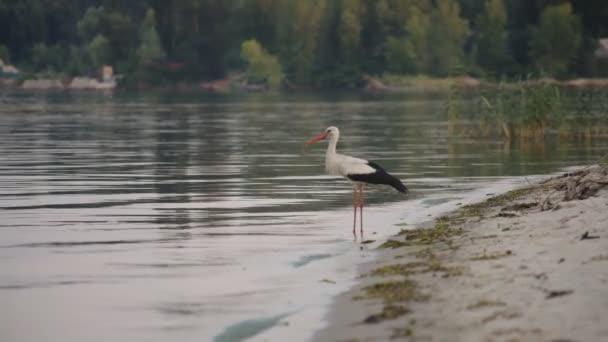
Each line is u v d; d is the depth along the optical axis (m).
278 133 54.38
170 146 45.16
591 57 136.25
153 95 132.25
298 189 27.44
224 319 12.35
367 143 45.88
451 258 14.62
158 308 13.05
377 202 24.44
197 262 16.44
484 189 26.92
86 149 43.50
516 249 14.41
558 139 46.72
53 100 113.25
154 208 23.66
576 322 10.05
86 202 24.88
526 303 11.00
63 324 12.29
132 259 16.77
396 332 10.62
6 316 12.72
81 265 16.25
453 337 10.15
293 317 12.09
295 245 18.05
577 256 13.09
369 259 16.11
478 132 52.16
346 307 12.27
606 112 53.28
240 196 25.91
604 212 16.42
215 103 103.81
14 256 17.16
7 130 57.94
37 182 29.80
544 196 21.73
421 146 43.72
